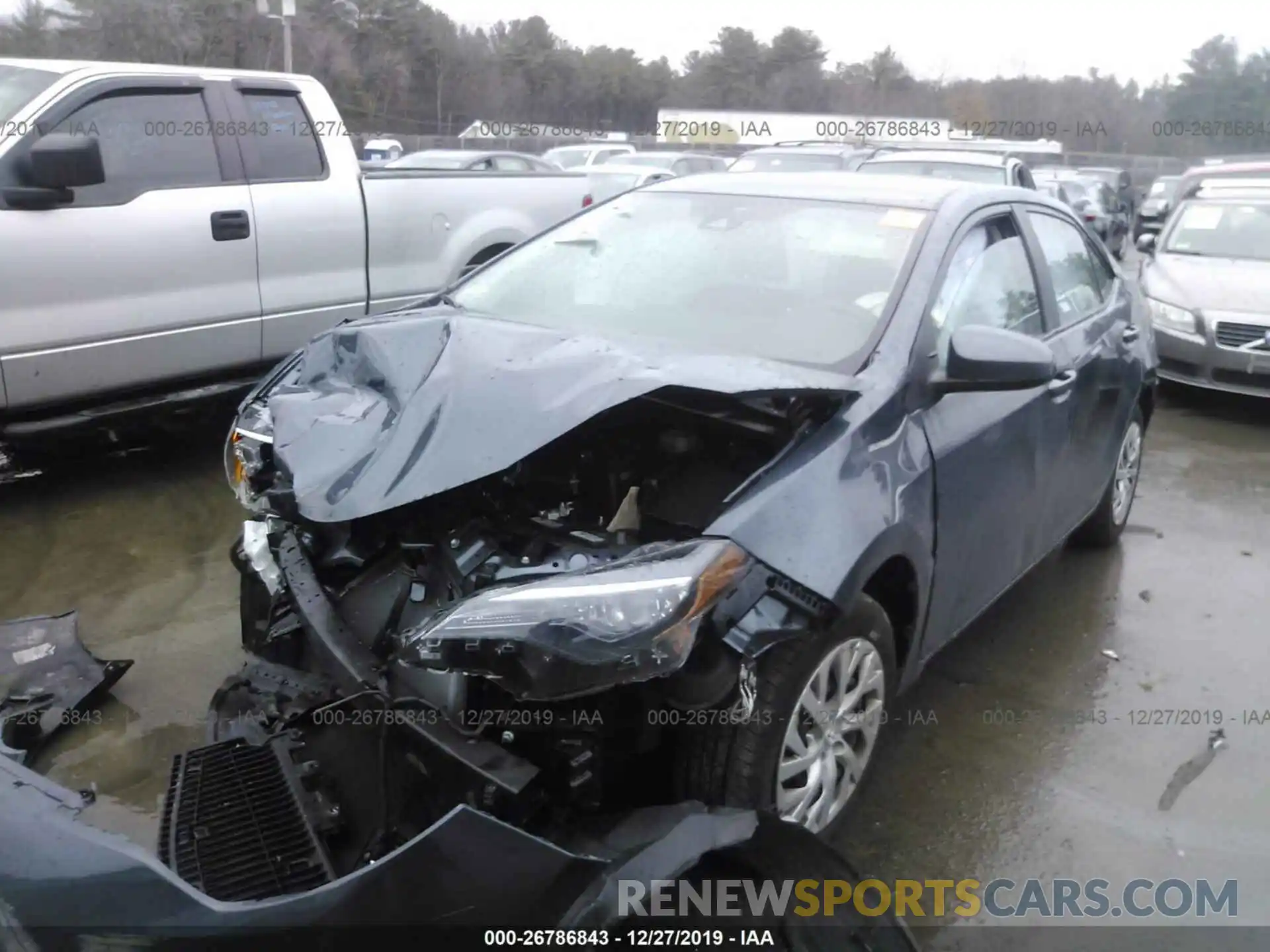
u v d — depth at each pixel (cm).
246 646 326
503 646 218
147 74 537
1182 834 320
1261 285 819
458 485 245
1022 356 295
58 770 321
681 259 361
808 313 325
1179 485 655
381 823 240
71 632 366
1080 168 2548
